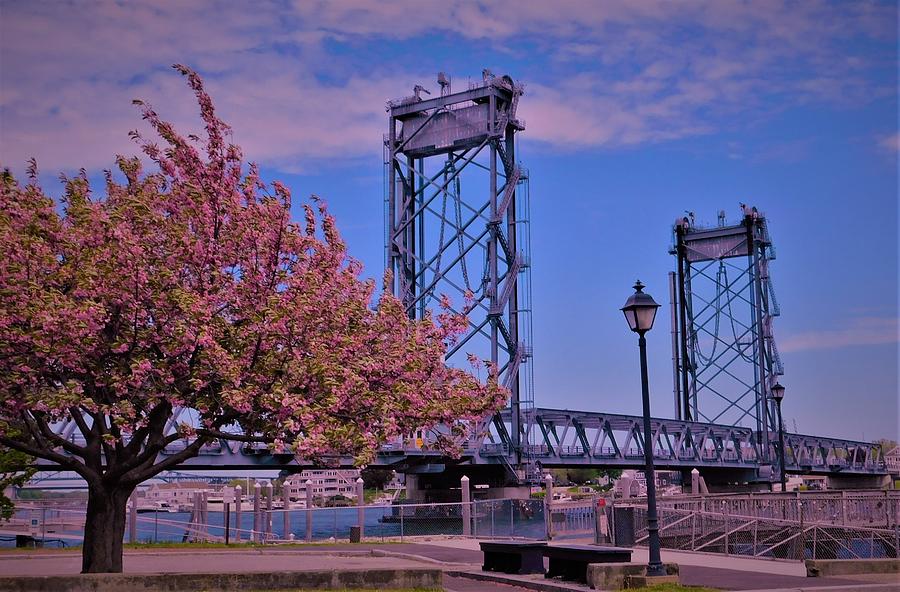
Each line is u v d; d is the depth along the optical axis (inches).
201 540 1962.4
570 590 863.1
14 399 810.8
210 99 908.6
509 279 3978.8
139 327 842.8
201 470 2770.7
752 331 5644.7
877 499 1515.7
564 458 4202.8
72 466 856.3
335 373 849.5
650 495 885.8
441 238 4092.0
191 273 894.4
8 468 1371.8
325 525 3636.8
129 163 997.2
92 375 847.7
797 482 6860.2
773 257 5890.8
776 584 849.5
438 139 4109.3
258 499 2050.9
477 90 4040.4
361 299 966.4
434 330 986.1
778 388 1865.2
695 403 5728.3
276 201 909.8
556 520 1646.2
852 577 901.8
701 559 1155.9
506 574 1019.9
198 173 900.6
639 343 916.6
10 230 831.1
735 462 5251.0
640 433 4712.1
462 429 989.2
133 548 1481.3
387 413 876.0
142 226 887.1
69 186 977.5
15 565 1112.2
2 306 800.9
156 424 889.5
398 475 5600.4
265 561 1211.2
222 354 805.9
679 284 5807.1
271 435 861.8
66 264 860.0
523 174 4050.2
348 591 823.7
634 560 1117.1
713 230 5762.8
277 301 853.8
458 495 4224.9
